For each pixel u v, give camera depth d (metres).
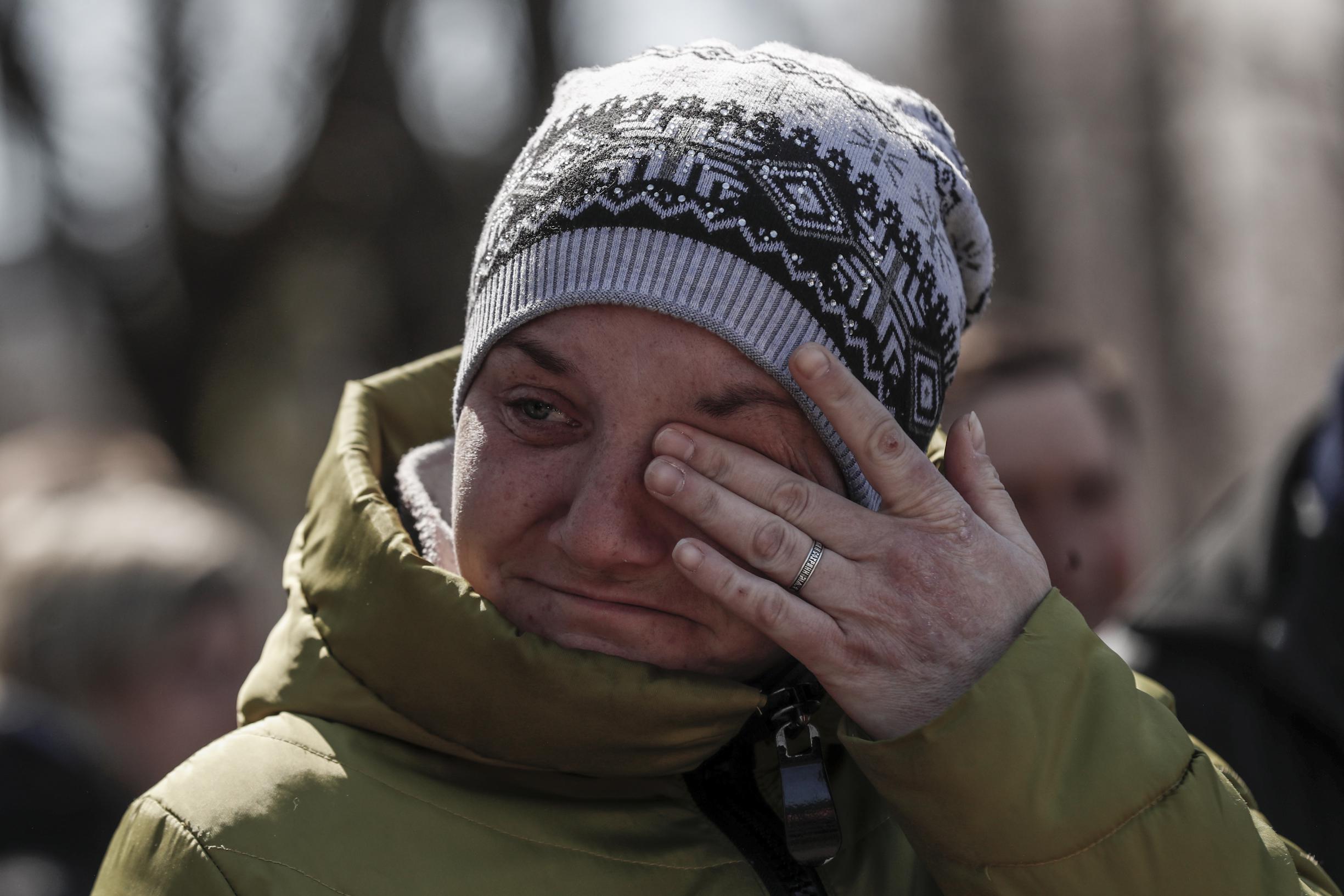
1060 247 14.45
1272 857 1.62
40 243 9.45
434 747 1.63
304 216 8.74
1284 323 15.18
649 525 1.54
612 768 1.62
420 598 1.59
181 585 2.80
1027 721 1.48
